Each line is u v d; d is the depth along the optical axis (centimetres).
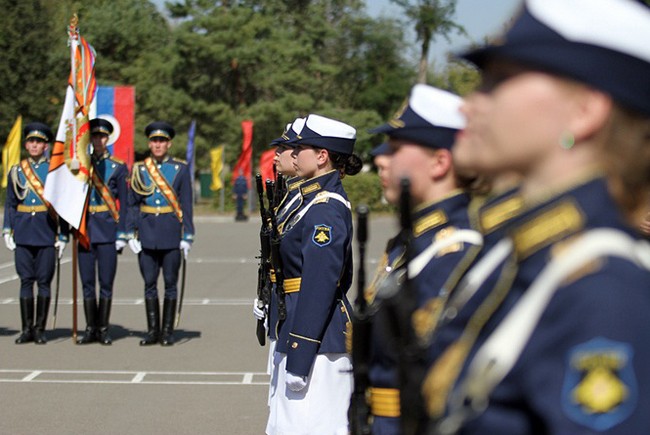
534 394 165
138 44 4828
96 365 963
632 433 152
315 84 4597
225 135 4422
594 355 156
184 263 1086
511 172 180
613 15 169
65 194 1052
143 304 1367
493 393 172
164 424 748
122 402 817
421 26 3753
